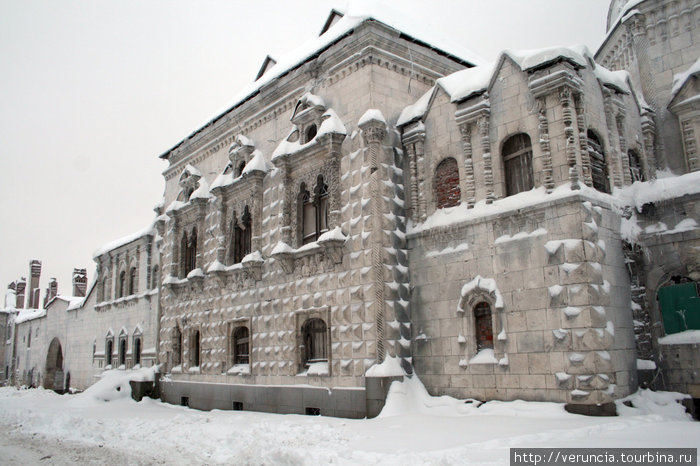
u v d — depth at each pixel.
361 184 23.03
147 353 42.78
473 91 21.17
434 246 22.03
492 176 20.64
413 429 16.47
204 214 33.84
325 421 20.09
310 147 24.94
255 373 27.08
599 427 14.51
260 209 28.47
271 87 29.05
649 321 19.36
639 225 20.08
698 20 23.75
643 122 23.64
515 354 18.84
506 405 18.41
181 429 20.73
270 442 15.81
